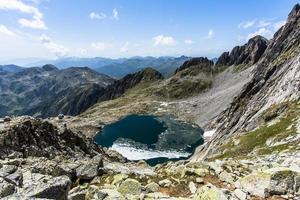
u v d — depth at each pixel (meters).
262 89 149.75
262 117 108.88
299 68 120.00
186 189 22.36
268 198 18.91
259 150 62.66
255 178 20.62
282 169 20.59
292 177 19.55
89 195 20.42
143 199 19.80
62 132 54.91
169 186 22.70
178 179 23.77
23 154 43.22
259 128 94.12
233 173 25.55
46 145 48.22
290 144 58.75
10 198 12.91
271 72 160.75
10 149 42.59
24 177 20.59
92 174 27.97
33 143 46.12
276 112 101.44
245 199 18.86
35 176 20.91
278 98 118.44
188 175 24.77
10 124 47.22
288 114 88.69
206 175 24.67
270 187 19.41
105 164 32.44
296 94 104.88
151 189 22.08
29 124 48.81
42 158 34.81
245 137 89.62
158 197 20.02
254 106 137.88
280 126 80.50
